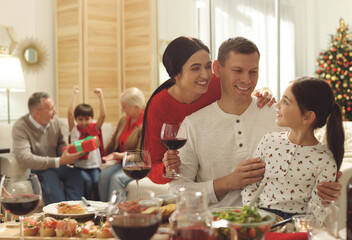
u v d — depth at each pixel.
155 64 6.05
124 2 6.30
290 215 1.62
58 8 6.22
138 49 6.16
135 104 4.08
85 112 4.40
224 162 1.83
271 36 5.90
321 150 1.63
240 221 1.06
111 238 1.54
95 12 6.08
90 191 4.18
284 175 1.64
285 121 1.65
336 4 5.61
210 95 1.98
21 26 5.96
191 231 0.95
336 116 1.68
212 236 0.96
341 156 1.69
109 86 6.25
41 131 4.14
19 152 3.97
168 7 6.11
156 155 2.04
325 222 1.12
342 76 5.57
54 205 2.10
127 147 4.16
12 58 5.38
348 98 5.52
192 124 1.86
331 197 1.55
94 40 6.09
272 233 1.30
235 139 1.83
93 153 4.26
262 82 6.00
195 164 1.86
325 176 1.59
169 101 1.98
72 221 1.62
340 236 1.20
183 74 1.85
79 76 6.02
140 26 6.11
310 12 5.79
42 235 1.58
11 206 1.37
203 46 1.85
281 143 1.69
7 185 1.38
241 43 1.73
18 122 4.06
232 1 6.01
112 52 6.27
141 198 1.05
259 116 1.85
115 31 6.27
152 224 1.00
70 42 6.11
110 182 3.95
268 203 1.66
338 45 5.56
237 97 1.79
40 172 4.00
